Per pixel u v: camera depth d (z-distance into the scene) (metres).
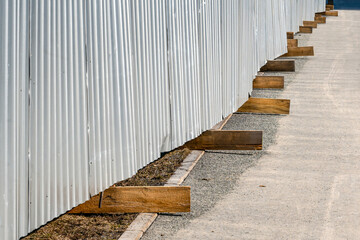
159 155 6.80
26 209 4.34
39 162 4.46
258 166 8.16
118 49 5.63
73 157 4.93
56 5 4.59
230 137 8.73
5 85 4.02
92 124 5.20
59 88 4.68
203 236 5.78
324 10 33.94
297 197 6.89
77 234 5.74
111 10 5.49
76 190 5.00
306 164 8.23
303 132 10.05
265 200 6.79
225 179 7.59
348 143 9.34
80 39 4.97
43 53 4.45
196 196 6.94
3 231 4.07
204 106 8.38
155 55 6.59
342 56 19.33
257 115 11.35
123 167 5.79
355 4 43.06
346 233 5.84
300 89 13.95
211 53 8.64
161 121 6.81
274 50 15.59
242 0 10.59
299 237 5.75
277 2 15.95
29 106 4.32
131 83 5.93
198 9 8.02
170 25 7.03
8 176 4.10
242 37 10.65
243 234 5.82
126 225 6.02
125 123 5.79
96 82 5.24
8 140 4.09
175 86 7.23
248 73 11.32
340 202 6.71
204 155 8.72
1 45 3.96
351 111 11.66
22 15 4.18
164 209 6.32
